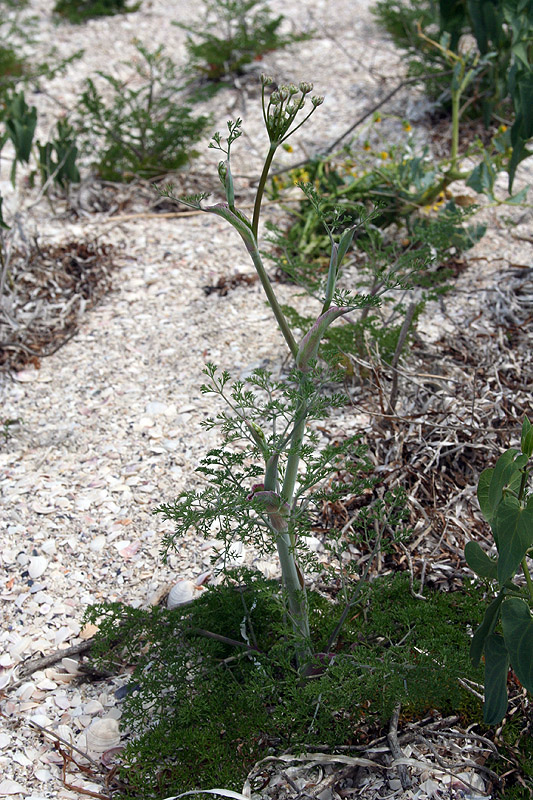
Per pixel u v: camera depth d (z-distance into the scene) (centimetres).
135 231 424
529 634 160
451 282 369
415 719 199
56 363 341
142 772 184
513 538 157
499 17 425
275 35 577
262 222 424
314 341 170
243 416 184
